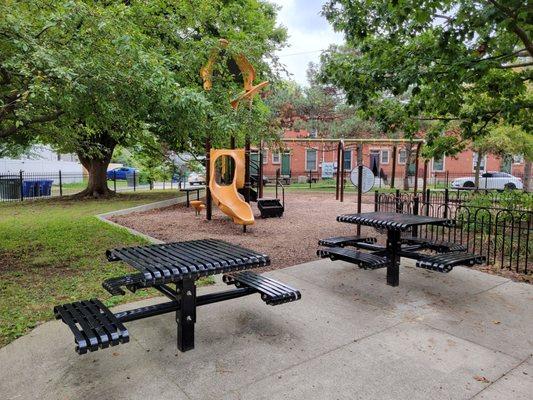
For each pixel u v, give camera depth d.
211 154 9.44
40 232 7.95
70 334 3.38
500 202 9.34
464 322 3.72
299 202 15.12
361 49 6.60
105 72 4.50
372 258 4.54
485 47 5.52
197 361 2.97
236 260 3.21
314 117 25.52
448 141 8.44
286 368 2.88
